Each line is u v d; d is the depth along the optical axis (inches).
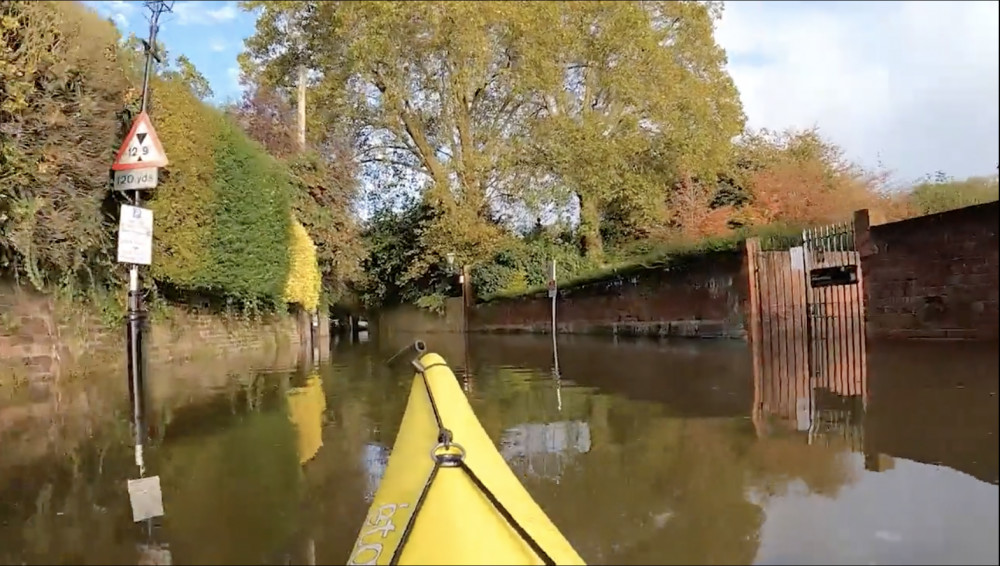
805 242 405.4
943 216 280.5
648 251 561.6
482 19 439.8
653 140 438.9
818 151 410.6
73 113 275.0
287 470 188.1
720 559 115.1
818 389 257.1
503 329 804.0
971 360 249.9
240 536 138.5
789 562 111.3
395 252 869.2
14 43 244.2
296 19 481.1
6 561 128.5
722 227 478.3
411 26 459.5
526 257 785.6
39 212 273.4
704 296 498.0
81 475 184.9
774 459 169.6
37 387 288.7
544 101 486.3
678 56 374.0
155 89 348.8
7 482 178.7
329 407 287.1
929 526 119.9
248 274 485.7
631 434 211.0
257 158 502.6
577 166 507.2
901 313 308.7
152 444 219.3
